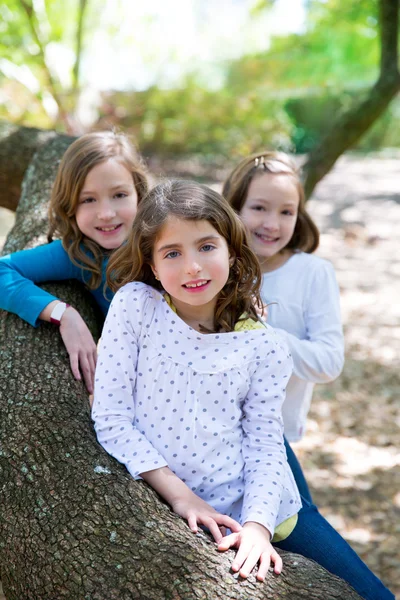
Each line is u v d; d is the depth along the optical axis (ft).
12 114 34.35
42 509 4.84
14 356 6.48
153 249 5.36
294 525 5.59
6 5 27.63
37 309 6.73
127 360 5.35
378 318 22.25
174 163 48.21
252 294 5.79
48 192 10.21
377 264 28.45
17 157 12.34
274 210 7.89
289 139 54.80
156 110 47.80
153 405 5.27
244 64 50.08
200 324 5.64
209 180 45.39
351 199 42.65
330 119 61.67
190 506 4.86
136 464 5.02
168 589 4.22
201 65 49.49
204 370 5.25
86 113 34.78
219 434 5.21
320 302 7.98
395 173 53.36
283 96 56.18
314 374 7.47
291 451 7.91
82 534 4.61
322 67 49.70
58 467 5.13
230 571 4.41
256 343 5.47
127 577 4.31
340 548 5.82
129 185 7.49
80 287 7.91
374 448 14.69
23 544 4.71
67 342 6.60
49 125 34.22
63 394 5.99
